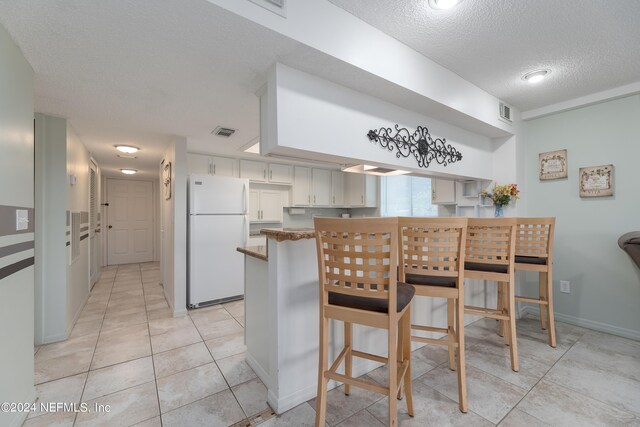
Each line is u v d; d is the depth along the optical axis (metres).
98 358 2.25
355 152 2.01
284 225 5.10
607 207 2.73
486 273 2.09
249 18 1.32
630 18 1.67
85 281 3.63
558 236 3.02
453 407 1.66
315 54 1.59
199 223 3.47
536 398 1.73
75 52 1.57
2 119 1.36
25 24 1.34
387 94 2.08
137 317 3.16
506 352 2.30
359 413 1.62
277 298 1.64
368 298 1.33
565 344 2.46
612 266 2.70
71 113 2.48
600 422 1.53
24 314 1.61
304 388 1.74
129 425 1.54
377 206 5.15
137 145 3.61
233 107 2.36
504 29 1.78
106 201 6.39
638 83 2.47
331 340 1.87
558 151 3.01
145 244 6.82
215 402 1.73
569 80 2.46
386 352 2.17
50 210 2.54
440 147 2.64
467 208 3.42
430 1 1.55
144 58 1.64
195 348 2.42
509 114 2.99
